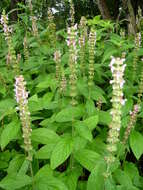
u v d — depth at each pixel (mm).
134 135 539
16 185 404
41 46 857
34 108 501
